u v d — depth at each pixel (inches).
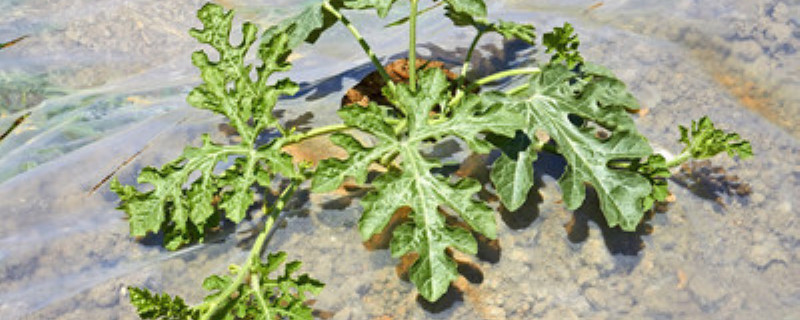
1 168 110.2
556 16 144.3
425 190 84.8
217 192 99.1
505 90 120.3
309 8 113.7
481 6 101.2
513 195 89.2
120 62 140.9
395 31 148.3
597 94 104.4
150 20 153.3
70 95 130.7
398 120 102.2
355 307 83.2
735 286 84.7
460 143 106.9
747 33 130.8
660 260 87.7
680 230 91.4
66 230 96.3
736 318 80.8
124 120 122.3
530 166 90.4
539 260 88.0
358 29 150.5
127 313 85.0
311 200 97.6
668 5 141.7
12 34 146.5
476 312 82.2
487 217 82.7
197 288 87.1
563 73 99.2
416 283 79.0
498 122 87.9
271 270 80.5
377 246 90.8
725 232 91.6
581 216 93.5
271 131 113.4
